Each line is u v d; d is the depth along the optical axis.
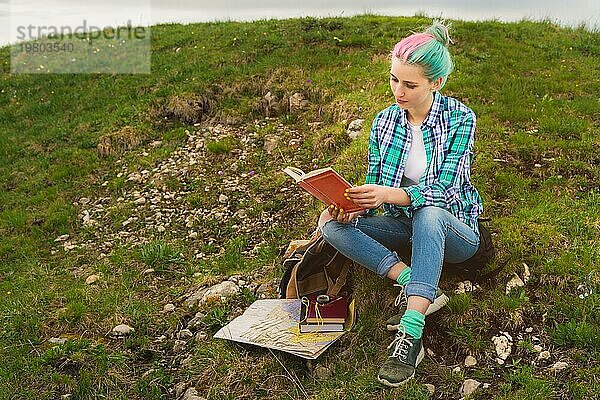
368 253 4.04
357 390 4.05
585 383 3.86
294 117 9.95
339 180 3.93
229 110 10.39
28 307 5.79
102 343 5.09
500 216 5.54
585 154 6.80
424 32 4.11
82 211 8.34
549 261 4.76
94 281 6.29
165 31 15.17
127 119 10.64
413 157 4.26
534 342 4.24
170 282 6.18
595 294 4.48
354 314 4.57
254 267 6.19
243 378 4.38
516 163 6.66
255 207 7.54
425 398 3.89
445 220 3.88
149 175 8.93
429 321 4.42
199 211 7.77
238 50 12.49
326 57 11.36
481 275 4.67
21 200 8.91
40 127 11.38
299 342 4.46
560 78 9.87
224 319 5.14
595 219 5.37
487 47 11.54
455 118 4.20
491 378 4.03
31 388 4.57
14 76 13.73
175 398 4.45
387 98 9.02
